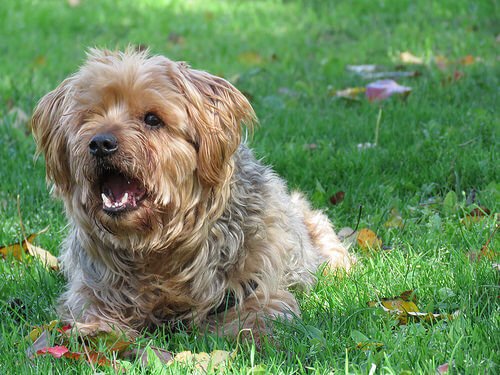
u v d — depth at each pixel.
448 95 11.98
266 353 5.70
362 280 6.91
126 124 5.94
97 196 6.15
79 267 6.68
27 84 13.40
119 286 6.53
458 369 5.23
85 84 6.11
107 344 5.94
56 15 20.03
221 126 6.17
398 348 5.49
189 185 6.18
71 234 6.83
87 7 21.00
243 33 18.27
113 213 6.04
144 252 6.33
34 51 16.72
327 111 11.82
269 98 12.25
